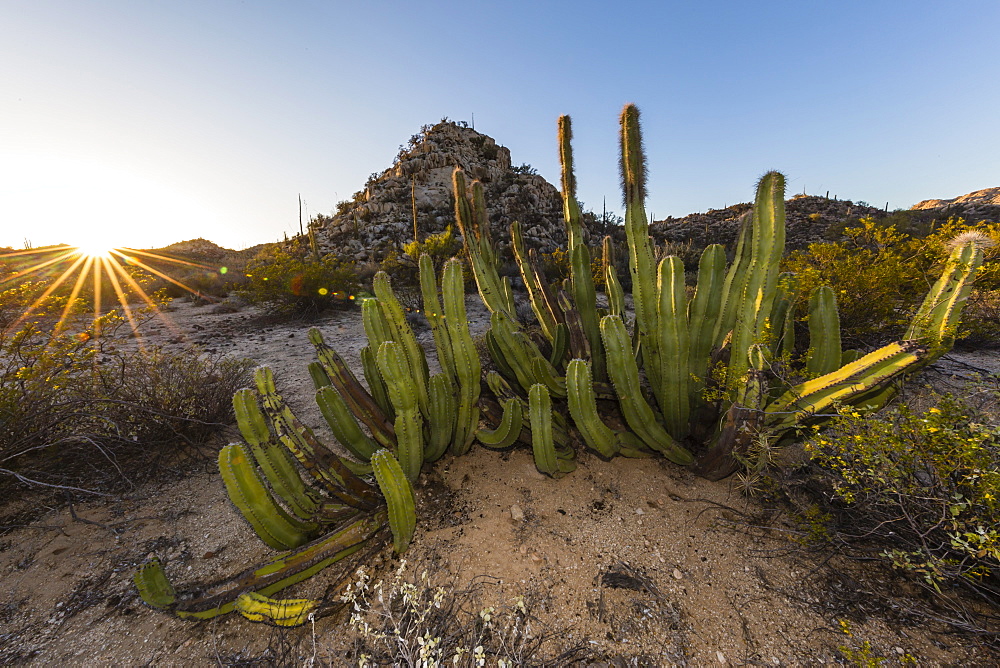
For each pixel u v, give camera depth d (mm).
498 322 3342
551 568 2219
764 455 2402
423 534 2516
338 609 2049
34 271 14133
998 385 2248
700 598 2002
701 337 2963
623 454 3061
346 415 2842
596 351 3717
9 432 2871
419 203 40969
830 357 2617
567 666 1729
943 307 1975
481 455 3322
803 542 2164
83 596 2189
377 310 2916
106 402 3068
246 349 7156
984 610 1767
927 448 1680
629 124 2906
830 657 1689
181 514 2844
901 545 1965
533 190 42875
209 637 1951
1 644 1930
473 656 1698
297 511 2408
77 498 2955
